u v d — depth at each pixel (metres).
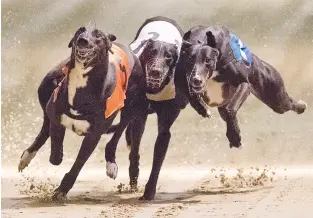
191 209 10.59
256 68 12.54
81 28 10.41
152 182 11.52
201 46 11.30
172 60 11.47
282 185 12.91
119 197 11.80
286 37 22.83
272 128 18.06
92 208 10.61
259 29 23.12
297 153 16.66
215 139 17.31
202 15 23.36
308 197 11.55
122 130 12.05
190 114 18.72
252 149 16.88
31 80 20.28
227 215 10.09
